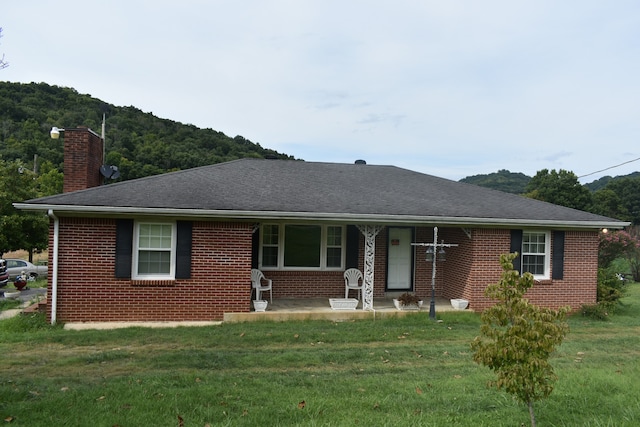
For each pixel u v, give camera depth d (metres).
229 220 12.02
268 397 6.29
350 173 16.81
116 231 11.46
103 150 15.59
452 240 14.91
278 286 14.38
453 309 13.44
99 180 14.93
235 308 12.09
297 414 5.66
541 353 4.62
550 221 13.44
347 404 6.07
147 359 8.23
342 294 14.74
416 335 10.64
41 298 16.06
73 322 11.31
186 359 8.26
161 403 5.91
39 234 25.94
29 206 10.57
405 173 17.92
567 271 14.17
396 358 8.68
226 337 10.04
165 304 11.74
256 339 9.92
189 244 11.84
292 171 16.03
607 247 22.83
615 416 5.68
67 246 11.27
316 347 9.48
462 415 5.70
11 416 5.38
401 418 5.56
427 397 6.41
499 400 6.29
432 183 16.88
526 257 13.99
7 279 20.86
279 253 14.41
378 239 15.17
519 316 4.64
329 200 13.12
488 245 13.59
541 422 5.50
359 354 8.85
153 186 12.52
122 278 11.50
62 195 11.24
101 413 5.54
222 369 7.80
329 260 14.78
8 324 10.82
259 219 12.12
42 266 25.73
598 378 7.24
